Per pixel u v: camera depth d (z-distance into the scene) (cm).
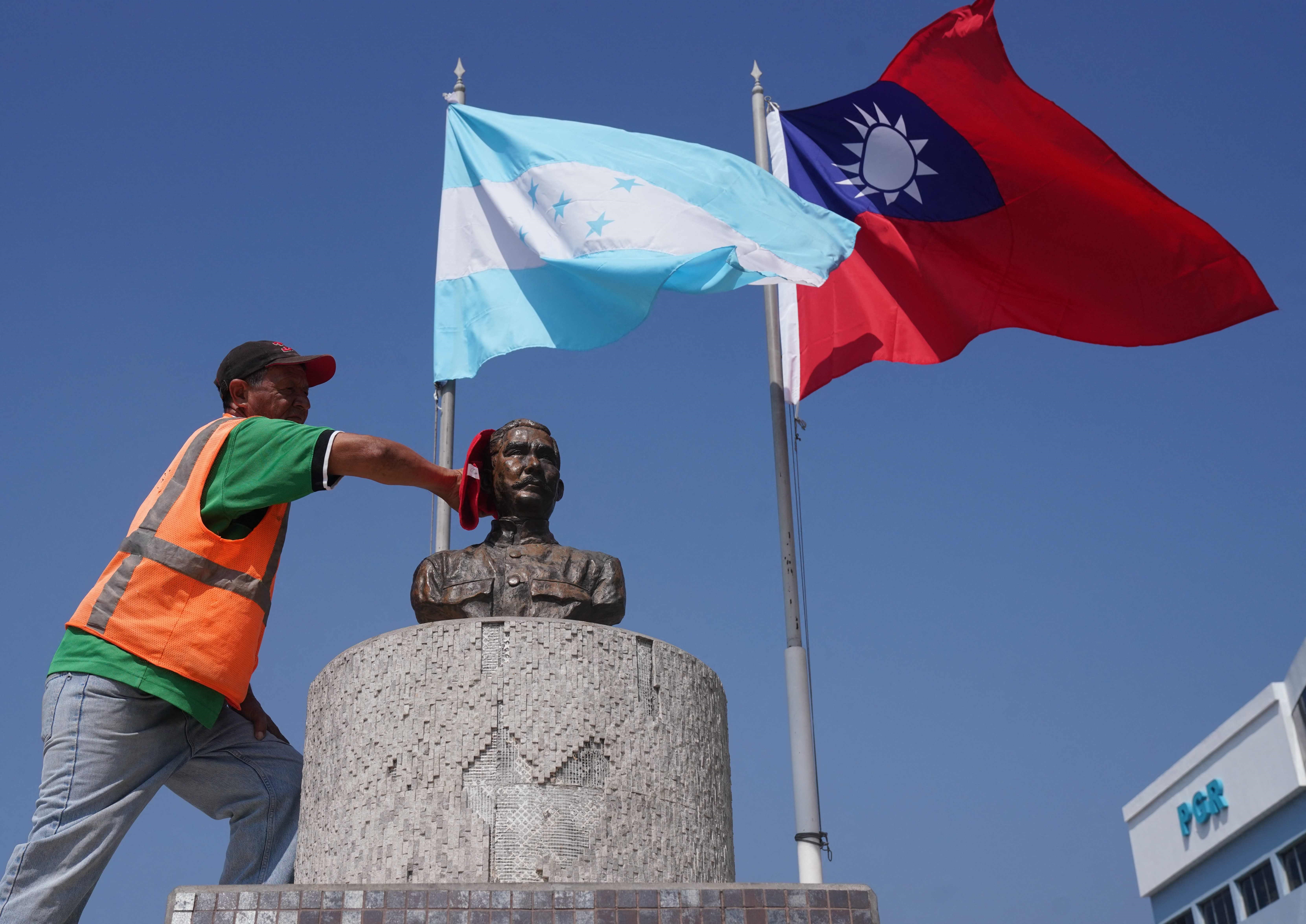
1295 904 2730
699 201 1057
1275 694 2808
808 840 969
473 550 707
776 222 1052
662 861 604
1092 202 1188
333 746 631
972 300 1211
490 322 1078
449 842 583
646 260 1023
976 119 1205
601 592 695
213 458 572
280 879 619
